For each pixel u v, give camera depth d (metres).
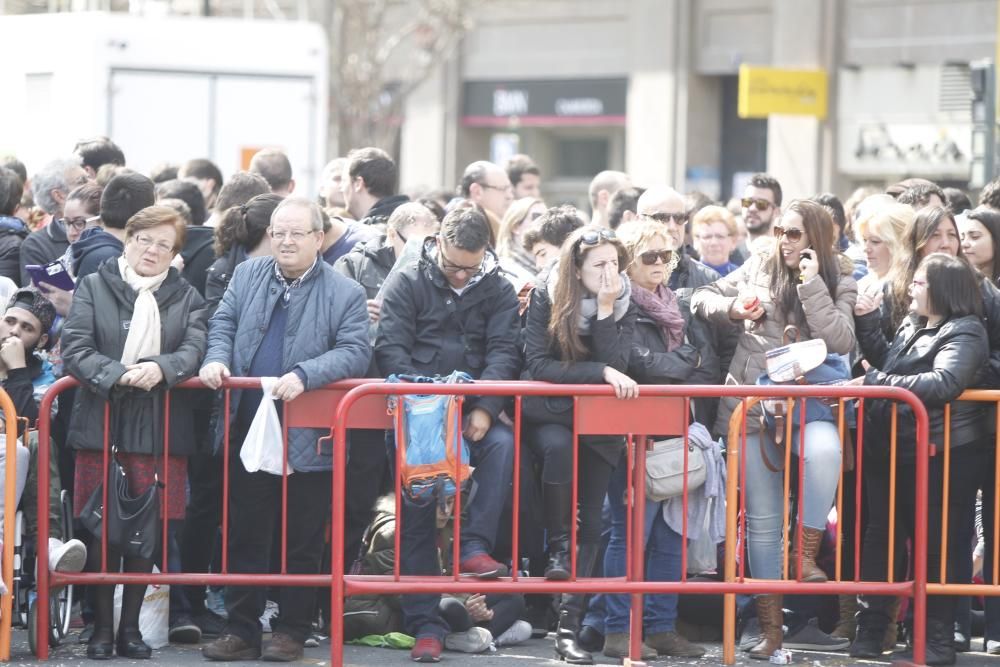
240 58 32.91
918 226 16.53
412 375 15.57
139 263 15.33
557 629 16.69
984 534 16.47
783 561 15.53
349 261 18.08
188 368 15.02
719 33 59.31
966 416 15.82
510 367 15.66
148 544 15.00
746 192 22.42
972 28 52.62
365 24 60.34
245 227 16.72
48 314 16.45
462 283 15.72
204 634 16.92
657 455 15.48
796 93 55.12
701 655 16.25
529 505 15.72
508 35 64.88
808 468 15.53
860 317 16.06
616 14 61.62
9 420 15.04
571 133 64.38
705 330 16.02
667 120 60.06
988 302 16.05
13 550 15.18
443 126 66.12
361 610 16.61
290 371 15.19
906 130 54.41
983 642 17.55
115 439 15.09
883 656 16.47
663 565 15.95
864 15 55.41
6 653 15.12
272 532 15.69
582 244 15.09
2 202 19.59
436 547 15.75
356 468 16.25
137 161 31.80
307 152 33.69
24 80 32.84
